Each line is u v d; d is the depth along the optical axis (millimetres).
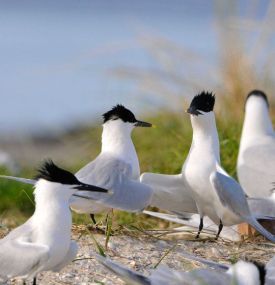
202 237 10609
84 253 9469
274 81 16297
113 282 8656
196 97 10562
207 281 7316
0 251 8023
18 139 22438
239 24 16781
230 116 15516
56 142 21812
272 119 15414
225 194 9945
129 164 10633
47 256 7898
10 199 13758
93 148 16703
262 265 7438
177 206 10922
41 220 8164
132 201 10023
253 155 11922
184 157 13625
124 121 10797
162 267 7672
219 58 16688
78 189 8320
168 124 15836
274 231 10766
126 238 10172
